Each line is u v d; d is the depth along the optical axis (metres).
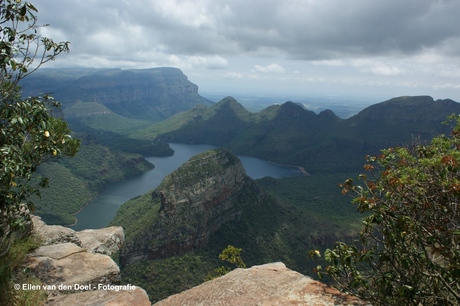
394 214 6.94
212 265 79.88
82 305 7.83
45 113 8.95
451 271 5.82
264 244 89.62
